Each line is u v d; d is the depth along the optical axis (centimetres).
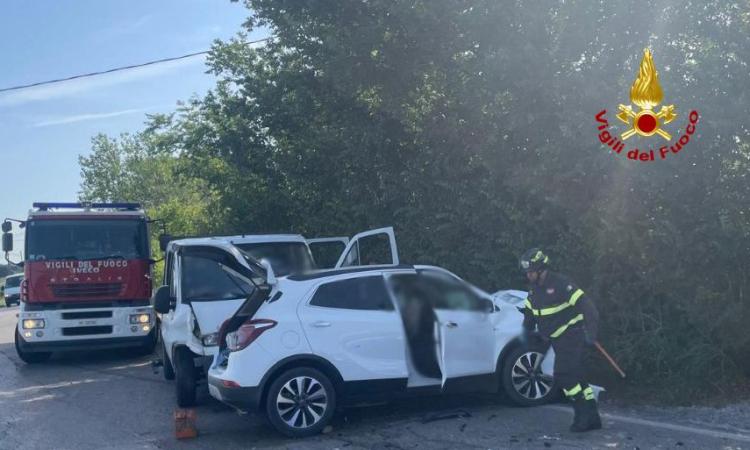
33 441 849
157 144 2069
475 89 1059
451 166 1146
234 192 1792
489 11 1021
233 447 778
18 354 1552
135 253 1500
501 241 1036
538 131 991
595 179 943
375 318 819
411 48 1176
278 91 1542
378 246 1319
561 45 965
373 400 812
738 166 887
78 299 1451
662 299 929
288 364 788
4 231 1491
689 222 888
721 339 866
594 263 951
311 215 1600
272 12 1382
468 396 948
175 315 1010
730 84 854
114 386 1205
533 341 862
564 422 796
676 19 926
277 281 836
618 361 913
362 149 1276
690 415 812
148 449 788
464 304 852
